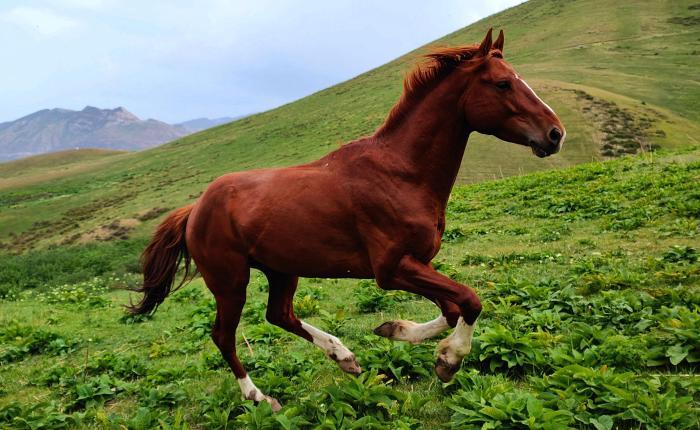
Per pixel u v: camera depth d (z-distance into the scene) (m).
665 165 16.53
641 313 5.95
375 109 68.88
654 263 8.00
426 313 7.68
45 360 8.20
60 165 120.94
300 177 4.90
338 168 4.79
